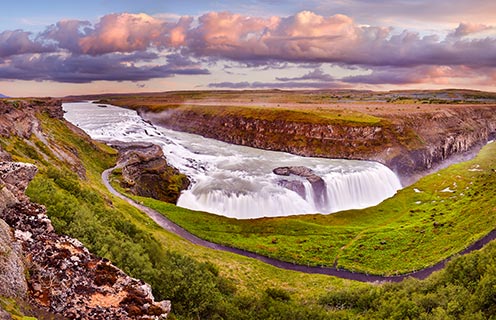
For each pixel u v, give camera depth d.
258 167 156.88
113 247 37.00
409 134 196.00
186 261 52.19
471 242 88.00
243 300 49.31
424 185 150.12
